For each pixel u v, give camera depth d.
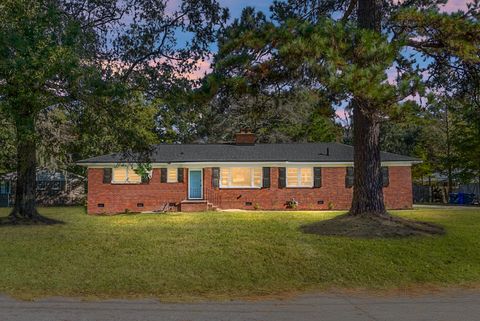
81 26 14.91
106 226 16.00
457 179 36.59
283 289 7.95
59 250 10.72
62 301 7.11
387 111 10.15
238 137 31.03
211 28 16.52
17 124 12.61
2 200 34.19
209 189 27.86
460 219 17.27
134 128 17.06
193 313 6.43
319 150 29.62
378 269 9.04
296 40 10.62
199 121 18.88
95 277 8.49
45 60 11.16
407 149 46.19
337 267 9.13
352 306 6.87
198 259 9.71
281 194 27.88
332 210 27.09
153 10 16.34
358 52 10.40
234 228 14.46
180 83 16.17
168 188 27.75
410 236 11.45
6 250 10.76
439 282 8.47
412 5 12.42
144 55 16.42
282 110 40.59
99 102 14.52
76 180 36.00
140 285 8.04
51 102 13.12
